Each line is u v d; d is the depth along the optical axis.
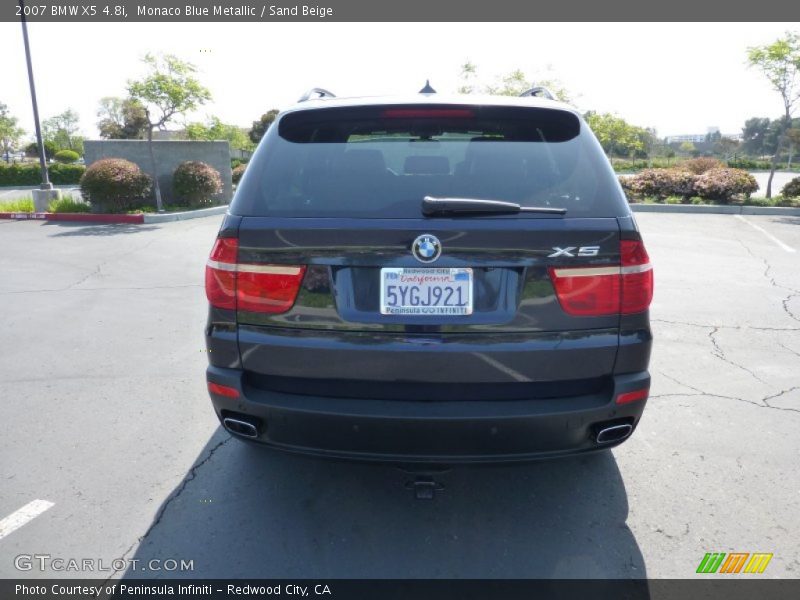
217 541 2.55
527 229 2.10
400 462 2.23
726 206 13.73
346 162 2.33
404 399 2.19
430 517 2.71
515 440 2.18
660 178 15.70
